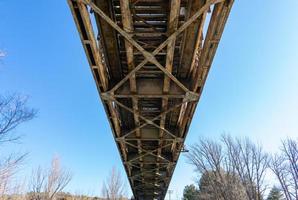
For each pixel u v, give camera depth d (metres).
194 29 9.27
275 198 51.44
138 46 8.91
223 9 8.18
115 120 13.99
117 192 57.25
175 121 15.76
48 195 38.38
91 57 9.64
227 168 45.69
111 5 8.74
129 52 9.59
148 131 16.19
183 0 8.66
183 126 15.05
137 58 10.77
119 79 11.83
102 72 10.52
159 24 9.45
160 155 19.55
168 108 14.18
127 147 20.06
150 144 19.05
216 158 46.84
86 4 7.77
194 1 8.38
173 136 15.61
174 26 8.60
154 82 11.78
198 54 10.91
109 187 57.34
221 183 44.56
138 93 11.66
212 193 47.03
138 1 8.45
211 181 46.62
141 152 19.27
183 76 11.85
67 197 50.69
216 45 9.29
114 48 9.97
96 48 9.44
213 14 8.59
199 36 9.80
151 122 14.16
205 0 8.20
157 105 13.95
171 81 11.73
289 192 41.78
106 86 11.38
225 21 8.52
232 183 43.78
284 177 42.59
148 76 11.79
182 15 9.27
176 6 7.83
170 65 9.95
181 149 17.92
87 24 8.32
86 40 8.80
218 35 8.97
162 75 11.71
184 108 15.03
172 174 24.88
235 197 42.50
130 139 16.27
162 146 17.61
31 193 37.56
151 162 21.44
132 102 12.53
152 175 25.70
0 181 25.42
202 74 10.41
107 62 10.91
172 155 20.69
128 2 7.61
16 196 33.03
